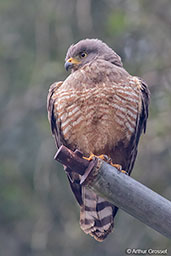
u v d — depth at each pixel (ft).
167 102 45.52
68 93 27.91
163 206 21.04
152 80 47.19
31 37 50.03
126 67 47.78
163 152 44.83
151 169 44.19
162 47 48.21
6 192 46.29
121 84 27.99
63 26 47.52
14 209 46.44
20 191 46.60
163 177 44.16
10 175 46.68
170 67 47.44
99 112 27.50
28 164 46.70
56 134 29.37
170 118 44.68
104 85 27.78
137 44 48.67
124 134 27.84
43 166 45.42
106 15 49.01
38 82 47.26
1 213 46.60
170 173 44.34
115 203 21.68
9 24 50.52
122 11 48.01
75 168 21.89
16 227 47.42
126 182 21.42
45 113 47.85
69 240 45.37
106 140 27.78
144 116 28.81
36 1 50.03
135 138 28.30
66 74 46.52
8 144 47.29
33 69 48.42
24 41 50.08
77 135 27.91
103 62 28.86
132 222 43.70
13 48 49.93
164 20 48.70
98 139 27.78
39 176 45.01
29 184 46.83
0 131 47.96
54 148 45.88
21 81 49.34
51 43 48.37
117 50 48.62
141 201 21.18
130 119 27.78
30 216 46.60
